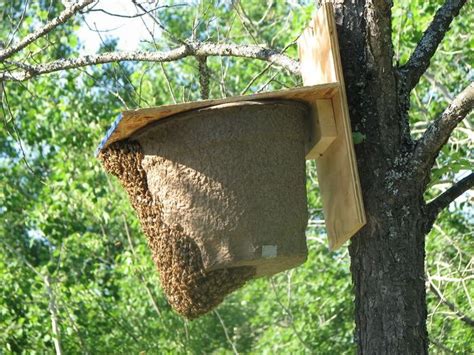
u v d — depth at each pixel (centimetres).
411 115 1095
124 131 406
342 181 408
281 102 403
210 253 401
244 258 398
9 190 1362
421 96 1177
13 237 1470
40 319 1145
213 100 390
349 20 416
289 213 404
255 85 1166
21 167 1320
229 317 1614
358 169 408
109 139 414
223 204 398
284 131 405
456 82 1123
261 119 400
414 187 403
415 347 391
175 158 402
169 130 402
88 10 484
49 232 1241
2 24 973
